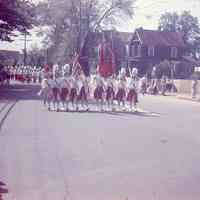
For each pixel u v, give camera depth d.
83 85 22.38
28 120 17.70
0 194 7.66
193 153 11.73
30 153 11.17
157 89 42.12
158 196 7.76
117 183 8.56
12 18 39.34
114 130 15.78
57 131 14.98
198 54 104.81
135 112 22.98
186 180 8.88
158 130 16.17
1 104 24.45
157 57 72.44
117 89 23.03
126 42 77.06
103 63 24.97
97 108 23.28
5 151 11.33
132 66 72.06
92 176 9.06
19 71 56.28
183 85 44.16
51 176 8.98
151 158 10.97
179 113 23.33
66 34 63.78
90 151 11.68
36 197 7.54
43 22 63.34
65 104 23.31
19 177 8.82
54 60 66.31
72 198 7.54
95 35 63.50
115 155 11.23
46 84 22.28
